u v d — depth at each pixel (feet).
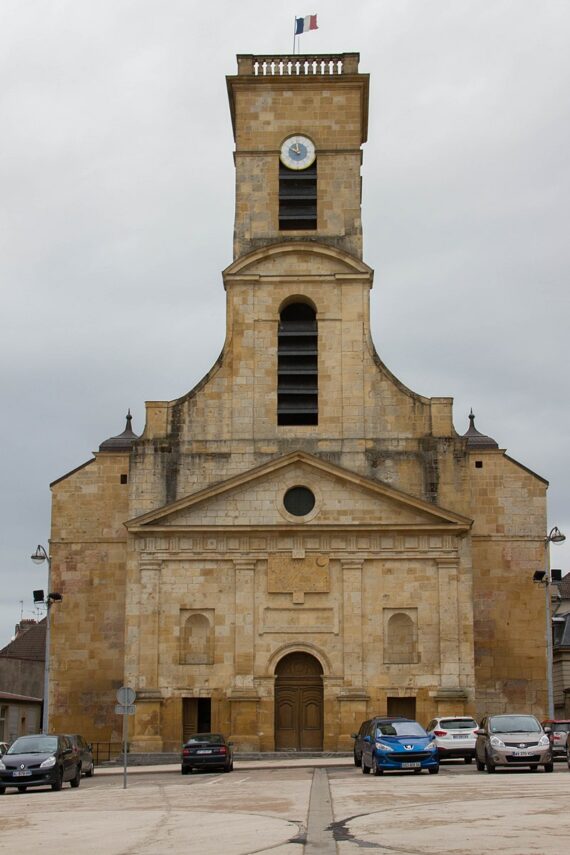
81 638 173.06
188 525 163.63
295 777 116.06
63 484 177.88
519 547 174.29
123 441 193.16
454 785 93.86
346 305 173.27
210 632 161.68
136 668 160.66
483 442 190.70
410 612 161.89
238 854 54.08
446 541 162.91
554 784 91.25
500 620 172.35
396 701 160.35
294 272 174.40
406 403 168.96
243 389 170.40
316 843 57.11
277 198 179.22
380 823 65.05
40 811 84.02
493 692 170.19
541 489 176.04
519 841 54.90
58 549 175.94
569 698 217.56
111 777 134.62
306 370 171.42
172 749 158.51
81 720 170.60
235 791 97.40
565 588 247.91
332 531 163.12
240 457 167.84
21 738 118.01
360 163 180.65
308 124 181.78
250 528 163.02
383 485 163.43
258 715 158.81
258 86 182.60
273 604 161.89
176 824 70.03
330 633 161.07
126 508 176.76
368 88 184.96
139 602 162.50
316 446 168.14
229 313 173.47
